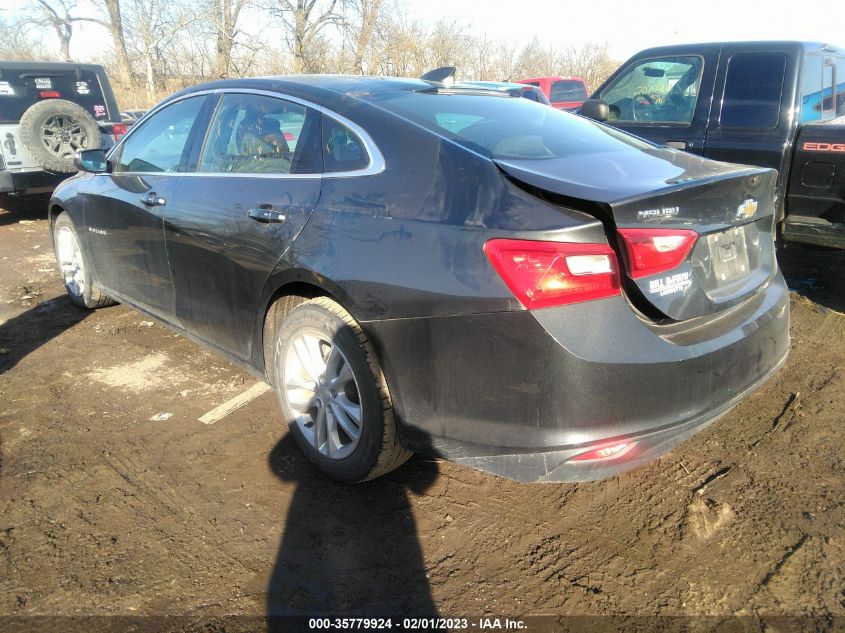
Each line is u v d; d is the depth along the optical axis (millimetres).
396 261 2389
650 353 2164
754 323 2566
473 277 2193
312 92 3043
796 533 2564
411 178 2498
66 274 5117
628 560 2449
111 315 5047
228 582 2344
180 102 3846
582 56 25344
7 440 3240
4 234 8320
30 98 9086
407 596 2289
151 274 3867
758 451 3133
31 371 4043
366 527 2635
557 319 2092
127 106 21547
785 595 2271
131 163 4109
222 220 3158
